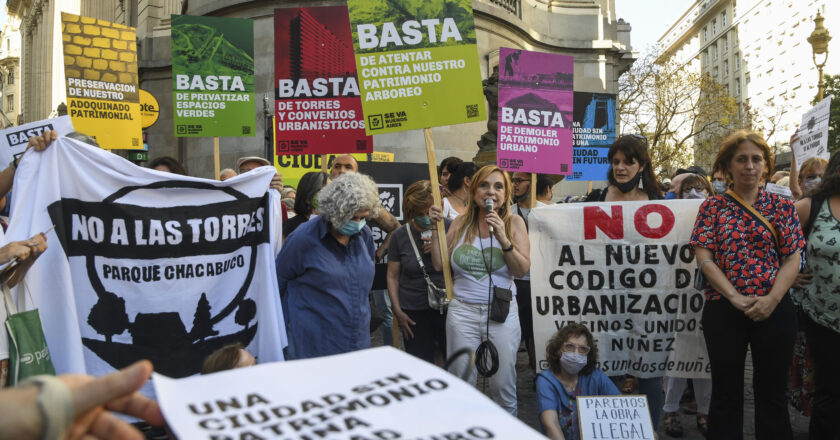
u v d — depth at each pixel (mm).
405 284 4840
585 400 3625
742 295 3717
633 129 31531
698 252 3926
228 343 3484
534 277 4363
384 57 4555
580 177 8023
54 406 681
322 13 5867
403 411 853
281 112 5887
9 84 77750
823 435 4035
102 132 6121
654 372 4324
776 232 3795
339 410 849
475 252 4082
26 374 2789
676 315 4320
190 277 3416
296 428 814
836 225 3953
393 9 4574
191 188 3453
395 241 4895
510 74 5445
